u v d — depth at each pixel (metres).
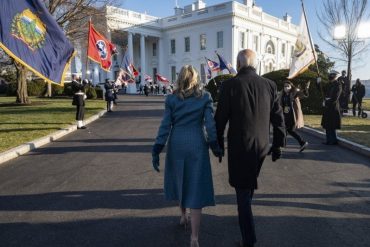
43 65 6.93
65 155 8.92
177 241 4.09
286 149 9.66
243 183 3.71
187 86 3.88
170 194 3.97
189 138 3.80
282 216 4.82
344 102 19.92
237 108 3.71
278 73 21.11
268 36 59.91
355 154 9.00
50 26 7.00
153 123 15.73
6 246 4.00
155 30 59.56
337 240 4.11
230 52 52.16
